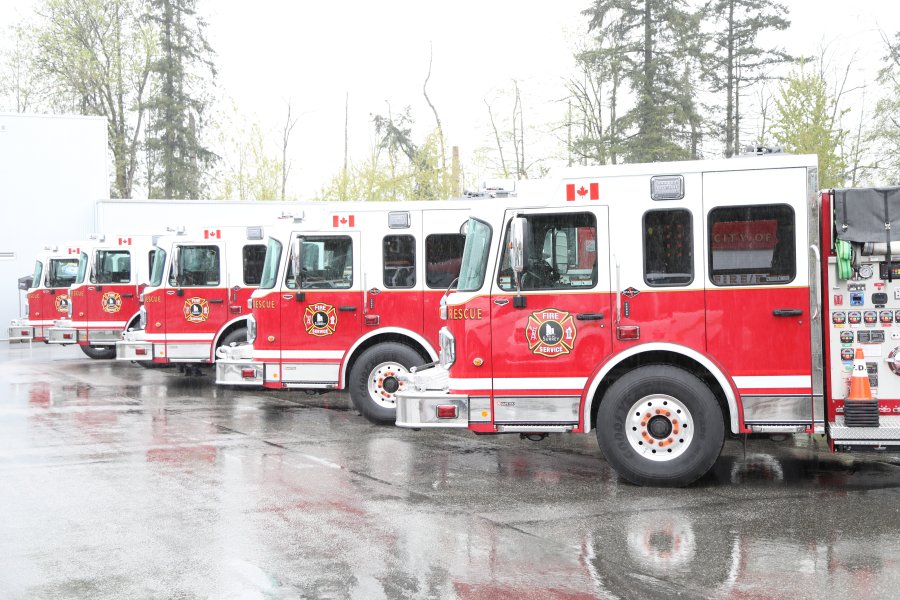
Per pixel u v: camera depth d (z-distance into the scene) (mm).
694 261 7867
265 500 7605
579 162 40719
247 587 5453
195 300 15617
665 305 7902
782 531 6539
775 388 7754
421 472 8719
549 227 8102
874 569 5688
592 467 8906
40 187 31375
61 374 18875
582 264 8047
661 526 6695
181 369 18859
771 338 7758
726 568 5727
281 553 6117
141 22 46781
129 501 7621
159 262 15922
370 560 5945
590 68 38688
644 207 7945
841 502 7395
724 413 8188
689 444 7820
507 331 8141
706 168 7859
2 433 11227
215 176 49188
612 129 38719
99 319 19344
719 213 7844
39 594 5387
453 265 11922
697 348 7852
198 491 7961
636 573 5645
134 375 18641
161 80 47781
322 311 12031
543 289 8094
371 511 7207
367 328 11961
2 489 8102
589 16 39312
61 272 22203
